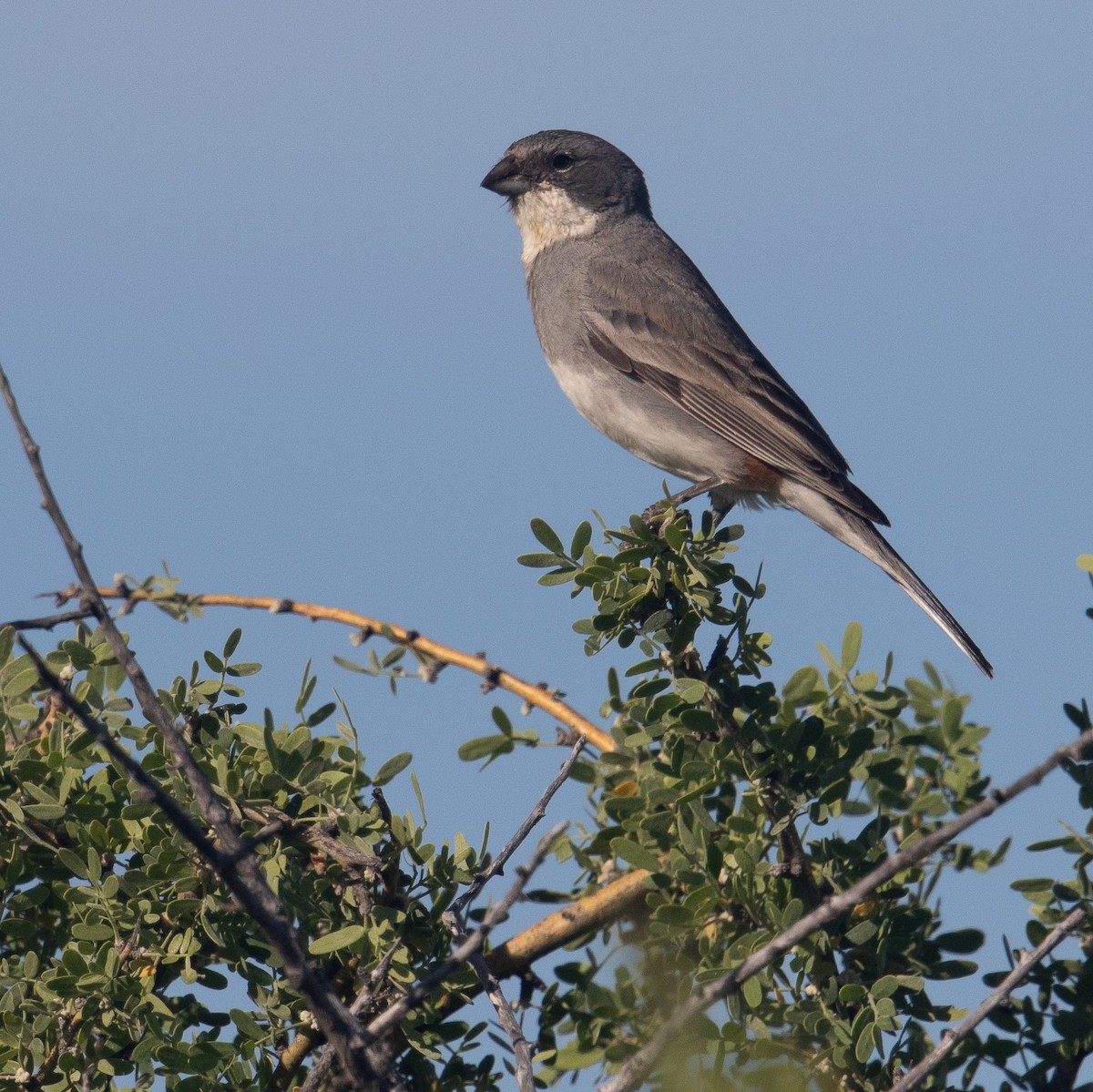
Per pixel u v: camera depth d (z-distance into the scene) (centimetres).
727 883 813
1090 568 784
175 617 975
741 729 848
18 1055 756
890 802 880
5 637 832
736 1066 747
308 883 789
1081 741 544
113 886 776
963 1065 790
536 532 911
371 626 972
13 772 818
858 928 781
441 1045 786
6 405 601
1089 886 770
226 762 797
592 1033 818
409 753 814
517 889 566
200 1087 741
